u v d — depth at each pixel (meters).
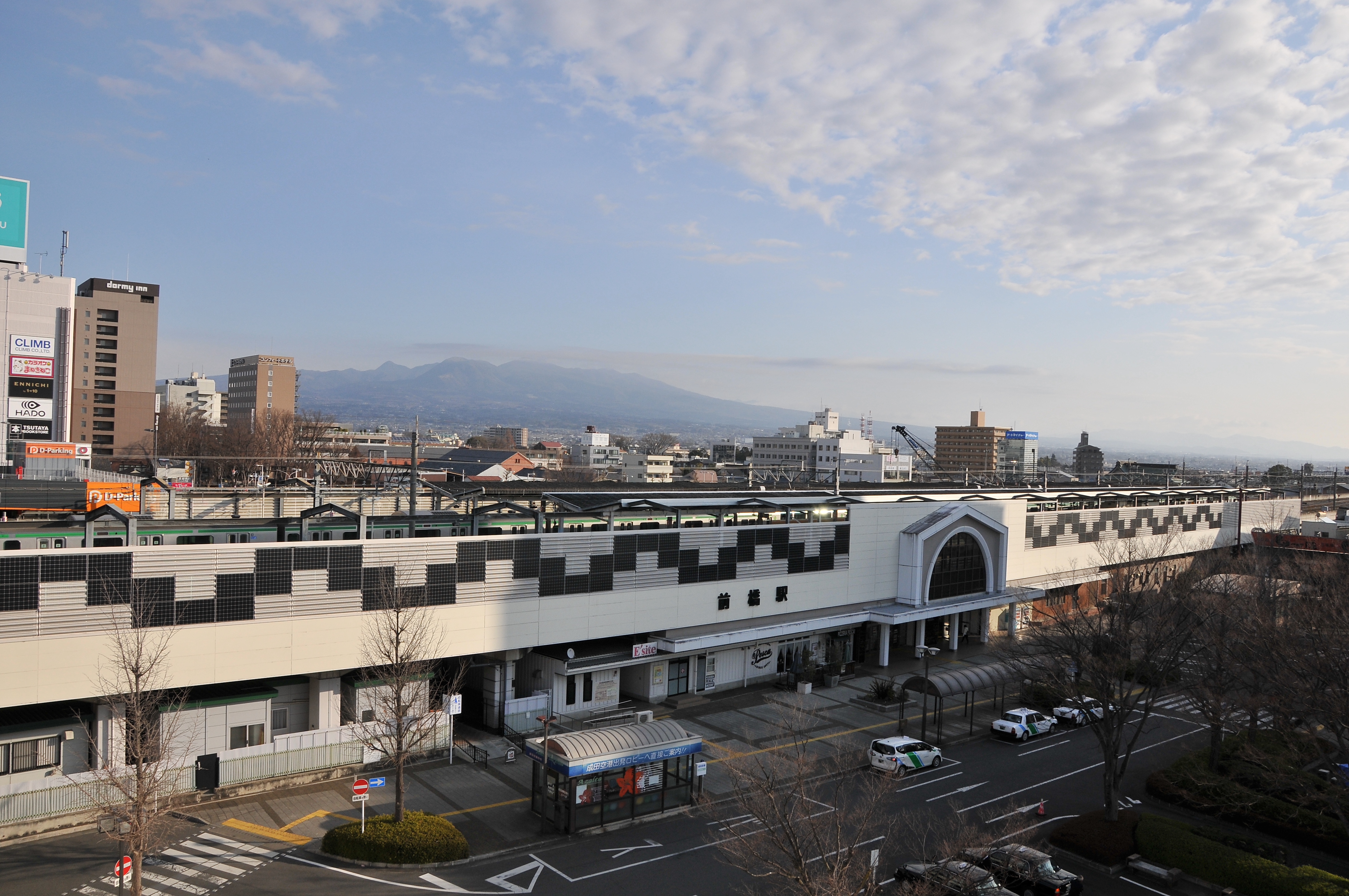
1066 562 87.31
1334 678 33.56
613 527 56.06
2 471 88.06
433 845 32.94
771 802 29.81
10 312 125.06
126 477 90.44
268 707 41.16
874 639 69.81
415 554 43.72
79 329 161.38
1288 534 85.94
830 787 41.84
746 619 59.44
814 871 31.69
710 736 48.84
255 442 128.75
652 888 31.64
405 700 39.97
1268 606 44.38
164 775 30.94
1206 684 43.47
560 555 49.19
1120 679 40.53
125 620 36.06
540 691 50.47
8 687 33.66
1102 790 43.34
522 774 42.72
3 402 124.62
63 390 129.62
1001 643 64.50
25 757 35.38
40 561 34.28
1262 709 45.84
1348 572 55.91
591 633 50.75
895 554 70.38
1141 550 86.94
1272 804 39.62
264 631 39.47
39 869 31.25
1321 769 42.41
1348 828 33.06
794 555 62.34
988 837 33.16
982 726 53.16
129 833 27.64
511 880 32.12
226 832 34.97
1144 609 42.16
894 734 50.41
